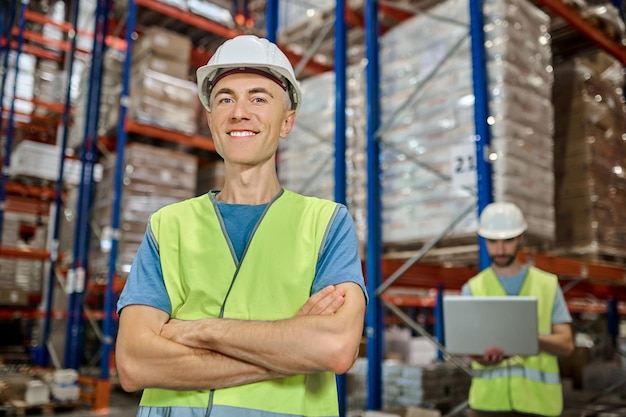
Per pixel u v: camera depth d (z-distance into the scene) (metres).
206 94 1.66
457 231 4.09
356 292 1.39
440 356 7.99
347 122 5.13
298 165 5.40
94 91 8.19
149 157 7.09
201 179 8.42
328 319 1.30
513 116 4.00
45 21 10.59
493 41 4.07
